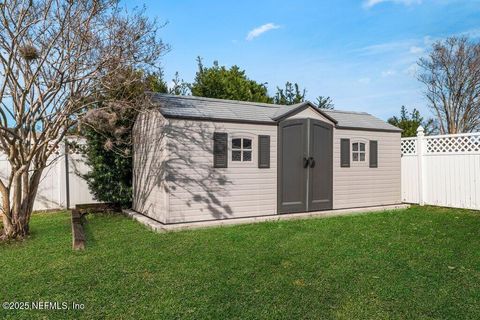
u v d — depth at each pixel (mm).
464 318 3014
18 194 5984
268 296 3438
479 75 16422
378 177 9727
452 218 8008
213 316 3023
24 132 5977
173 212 6871
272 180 8016
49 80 6082
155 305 3227
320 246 5328
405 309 3182
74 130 8867
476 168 9258
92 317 3004
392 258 4723
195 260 4598
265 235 6090
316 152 8602
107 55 6234
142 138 8297
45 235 6148
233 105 8602
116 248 5219
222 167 7414
